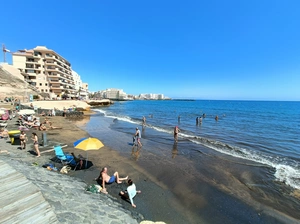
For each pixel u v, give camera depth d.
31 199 4.21
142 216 6.08
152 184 8.48
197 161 11.96
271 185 8.77
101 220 4.98
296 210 6.86
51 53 66.56
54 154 10.99
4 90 43.78
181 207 6.84
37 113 31.42
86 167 9.77
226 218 6.35
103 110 61.75
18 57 60.38
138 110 65.25
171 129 24.94
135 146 15.02
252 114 51.72
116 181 8.28
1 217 3.51
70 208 5.07
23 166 7.85
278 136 20.91
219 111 62.53
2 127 16.98
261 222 6.18
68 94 73.31
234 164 11.52
